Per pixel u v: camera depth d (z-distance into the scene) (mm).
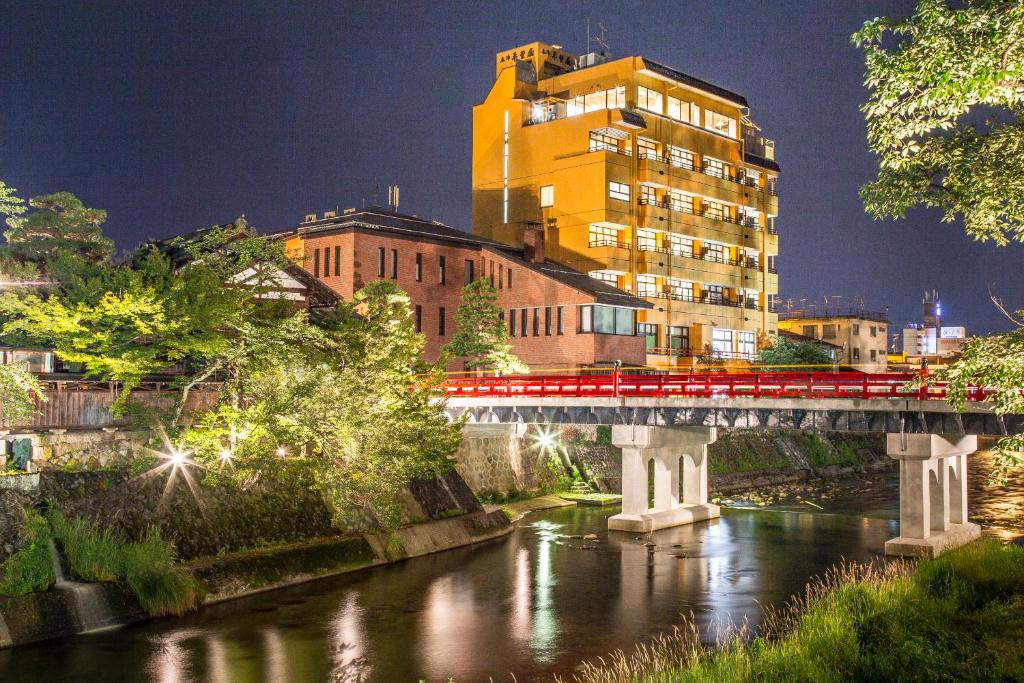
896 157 16891
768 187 102375
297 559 34094
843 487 69625
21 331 36688
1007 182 16484
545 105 87250
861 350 116562
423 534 40719
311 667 24250
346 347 36688
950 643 19547
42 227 45188
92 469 31344
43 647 25172
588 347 66062
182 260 42750
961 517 43906
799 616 27875
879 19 14305
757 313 100250
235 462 33812
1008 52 13477
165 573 29266
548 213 84125
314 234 63531
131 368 31875
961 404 15891
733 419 43062
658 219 85562
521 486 57750
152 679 22953
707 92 92250
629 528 46812
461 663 24812
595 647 26359
